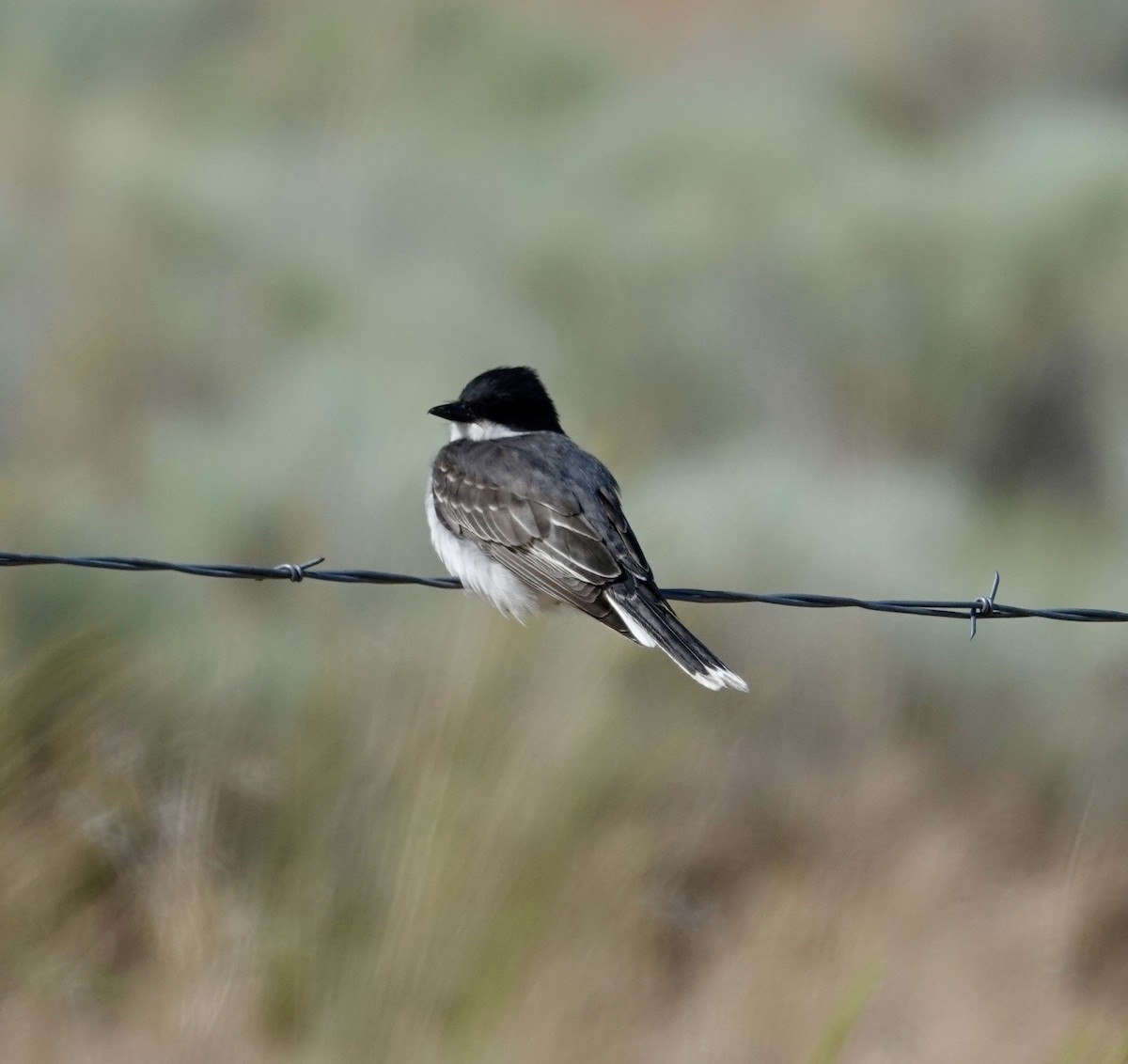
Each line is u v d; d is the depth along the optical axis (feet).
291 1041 33.01
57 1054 32.45
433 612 39.70
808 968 36.37
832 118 72.49
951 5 79.77
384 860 34.81
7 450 51.37
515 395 31.45
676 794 38.40
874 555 47.09
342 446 48.39
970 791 43.45
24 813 35.45
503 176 68.69
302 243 61.87
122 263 57.82
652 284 62.08
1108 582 50.42
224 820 36.11
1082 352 61.46
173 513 46.37
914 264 62.69
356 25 75.31
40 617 40.37
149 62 78.48
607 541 28.14
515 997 33.45
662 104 71.56
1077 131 65.98
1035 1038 35.55
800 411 58.80
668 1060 33.53
